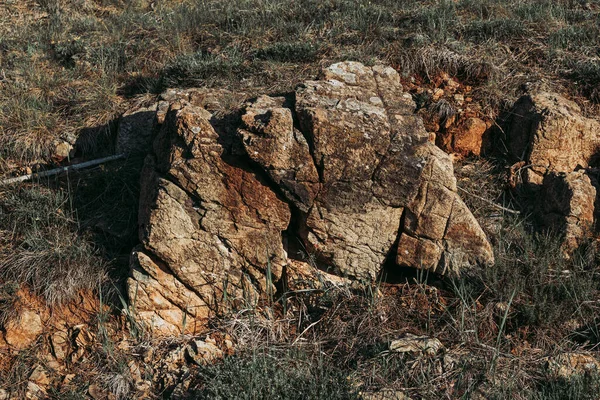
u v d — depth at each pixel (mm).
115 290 5547
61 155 6914
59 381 5145
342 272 5641
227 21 8758
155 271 5434
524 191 6289
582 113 6871
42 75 7934
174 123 5531
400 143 5371
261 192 5418
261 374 4867
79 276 5578
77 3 9922
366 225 5484
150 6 10070
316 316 5543
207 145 5395
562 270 5660
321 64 7504
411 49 7441
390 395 4828
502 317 5395
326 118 5301
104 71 8055
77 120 7195
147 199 5594
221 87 7258
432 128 6645
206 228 5422
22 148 6898
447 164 5586
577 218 5832
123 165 6547
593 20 8305
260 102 5727
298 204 5383
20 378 5113
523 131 6445
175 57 8039
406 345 5105
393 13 8523
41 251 5746
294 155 5301
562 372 5012
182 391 4957
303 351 5184
